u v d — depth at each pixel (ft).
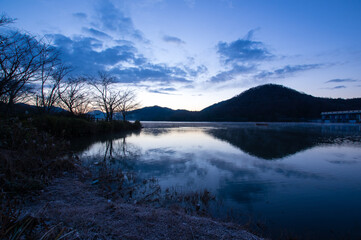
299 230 11.24
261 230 11.05
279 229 11.25
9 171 14.01
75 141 47.88
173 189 17.06
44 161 18.62
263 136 66.95
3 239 6.18
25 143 20.24
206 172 22.80
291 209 13.85
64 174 17.98
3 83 26.53
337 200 15.46
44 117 42.42
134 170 22.95
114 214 9.86
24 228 6.58
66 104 64.64
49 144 22.61
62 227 7.75
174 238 8.09
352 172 23.30
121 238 7.72
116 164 25.75
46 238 6.47
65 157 21.21
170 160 28.73
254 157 31.45
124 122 99.30
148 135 71.15
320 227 11.60
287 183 19.29
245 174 22.20
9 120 25.27
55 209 9.86
